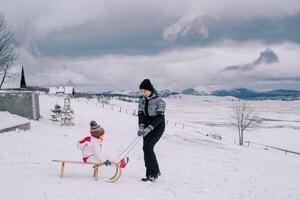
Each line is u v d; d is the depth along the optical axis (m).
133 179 8.01
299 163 23.72
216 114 147.38
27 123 17.95
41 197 5.65
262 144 54.59
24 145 12.18
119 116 56.28
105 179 7.57
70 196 5.84
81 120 38.81
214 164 13.59
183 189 7.47
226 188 8.27
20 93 25.38
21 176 7.13
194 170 11.04
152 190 6.93
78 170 8.42
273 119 126.62
